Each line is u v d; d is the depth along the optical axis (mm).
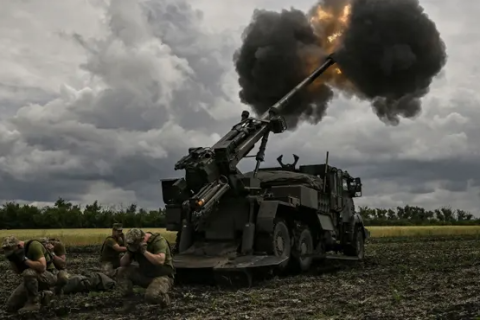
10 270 17406
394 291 11000
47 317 9086
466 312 8312
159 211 81312
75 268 17625
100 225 80438
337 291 11289
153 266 9250
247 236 13570
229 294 11203
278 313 8820
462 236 45688
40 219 77438
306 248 15766
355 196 19812
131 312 9219
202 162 13391
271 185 15594
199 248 13828
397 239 40875
